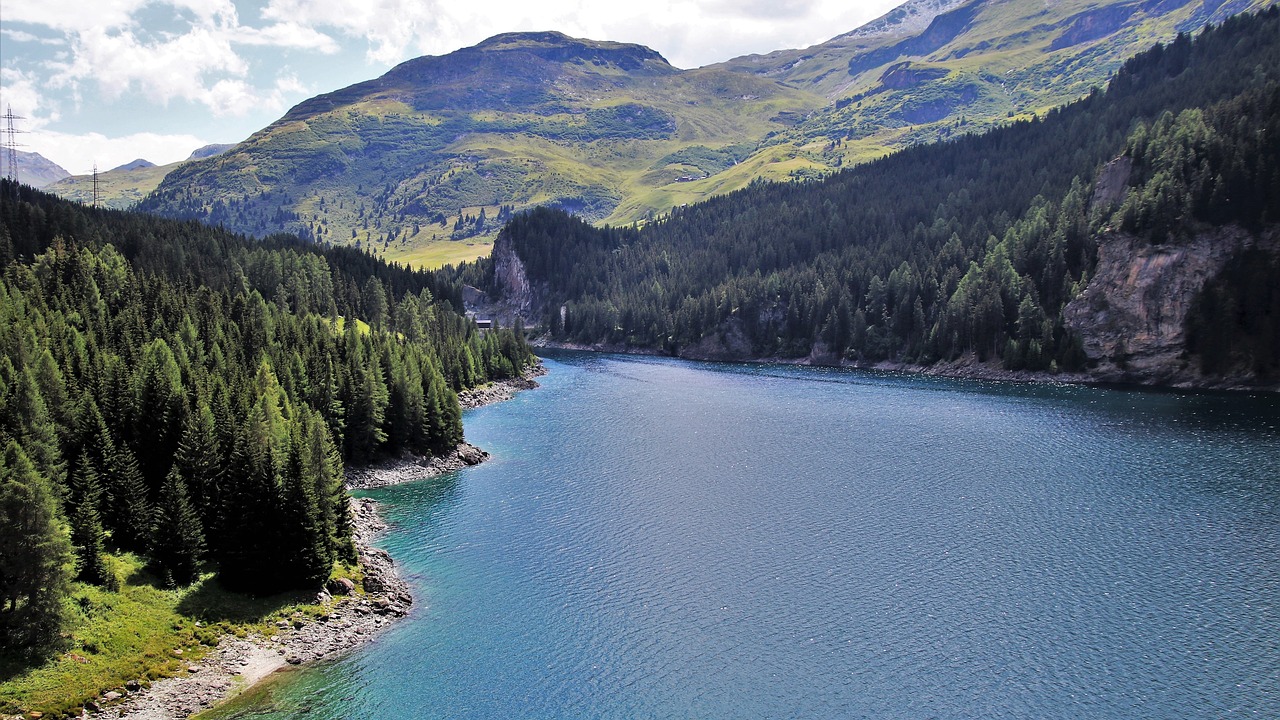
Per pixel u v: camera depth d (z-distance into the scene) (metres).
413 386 110.19
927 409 144.12
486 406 155.12
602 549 74.50
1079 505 84.75
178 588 59.53
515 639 57.56
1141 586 64.44
